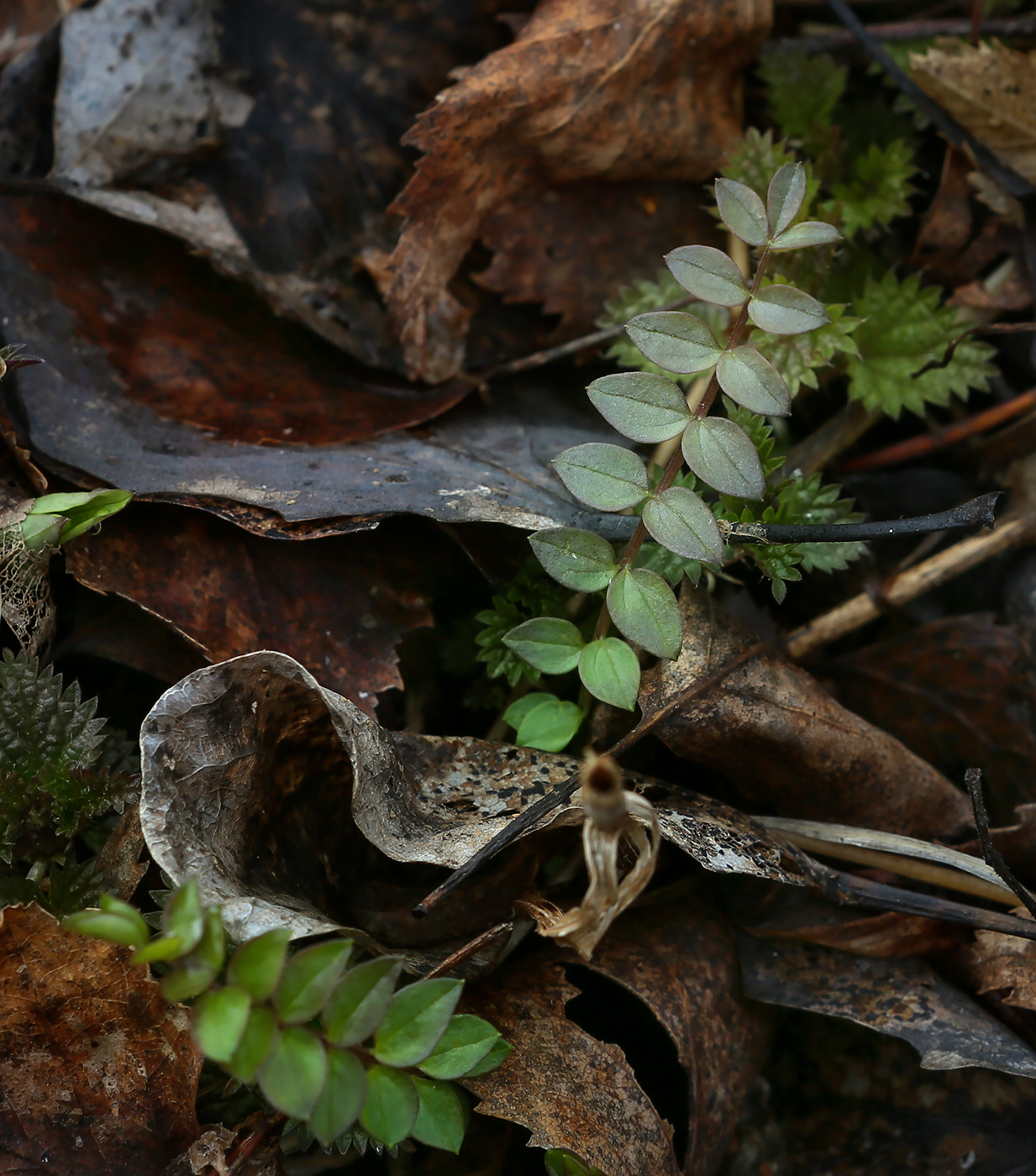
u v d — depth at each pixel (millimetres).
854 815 424
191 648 421
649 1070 416
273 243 452
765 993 418
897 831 426
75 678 426
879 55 455
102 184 447
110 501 414
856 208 453
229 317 443
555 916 406
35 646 416
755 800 423
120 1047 399
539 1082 402
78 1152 399
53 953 396
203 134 452
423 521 427
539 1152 415
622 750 415
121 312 436
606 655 409
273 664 401
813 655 446
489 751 416
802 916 421
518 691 432
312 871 409
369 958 408
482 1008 407
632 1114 403
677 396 408
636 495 408
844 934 419
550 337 454
